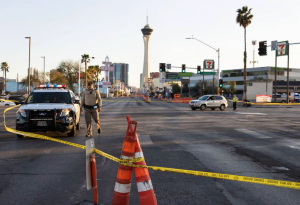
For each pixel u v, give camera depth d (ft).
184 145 28.02
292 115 70.64
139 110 90.58
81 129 40.86
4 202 13.10
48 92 36.09
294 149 26.37
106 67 264.31
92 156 11.53
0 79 308.40
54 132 37.40
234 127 43.78
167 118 59.98
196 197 13.87
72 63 266.77
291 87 293.43
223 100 96.37
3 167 19.42
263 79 357.00
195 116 65.92
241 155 23.56
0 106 124.26
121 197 10.45
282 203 13.16
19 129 30.63
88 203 12.28
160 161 21.13
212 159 21.98
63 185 15.57
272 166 19.94
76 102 35.91
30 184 15.75
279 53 148.25
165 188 15.23
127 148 10.52
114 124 47.65
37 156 22.77
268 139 32.19
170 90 387.14
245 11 145.18
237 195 14.23
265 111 90.12
